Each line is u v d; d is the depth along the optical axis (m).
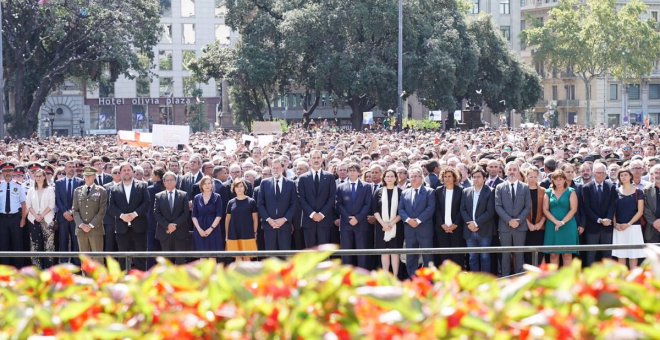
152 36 71.31
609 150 26.16
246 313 4.84
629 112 121.62
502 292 5.21
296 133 52.19
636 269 5.75
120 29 68.88
